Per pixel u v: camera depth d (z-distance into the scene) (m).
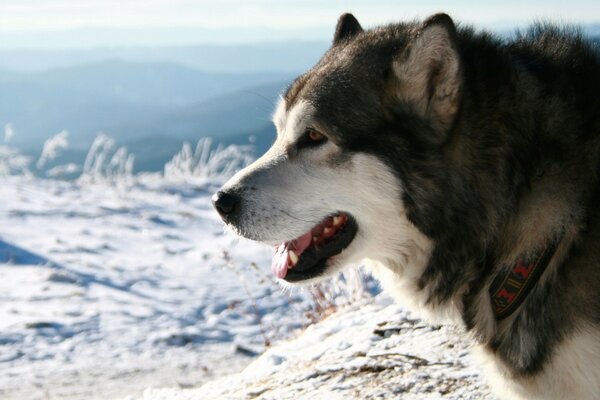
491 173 1.42
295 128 1.50
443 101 1.42
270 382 1.70
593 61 1.45
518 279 1.41
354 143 1.46
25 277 3.51
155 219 4.94
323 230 1.52
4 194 5.27
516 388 1.42
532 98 1.42
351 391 1.60
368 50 1.49
